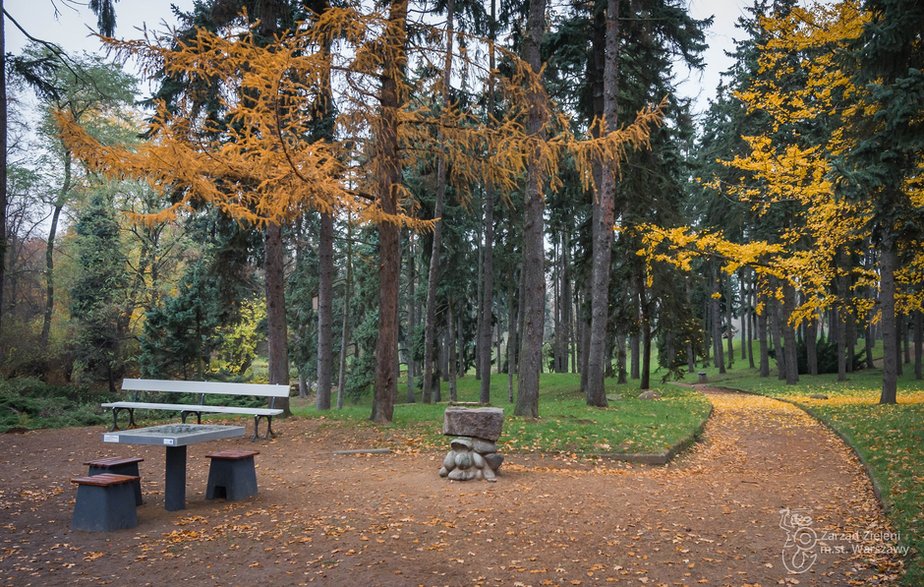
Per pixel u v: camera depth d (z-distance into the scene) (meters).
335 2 11.80
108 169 8.62
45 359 24.36
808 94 15.34
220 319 21.58
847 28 12.37
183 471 7.11
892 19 9.20
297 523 6.40
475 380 39.97
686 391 24.53
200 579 4.83
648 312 24.22
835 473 9.61
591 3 17.88
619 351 29.36
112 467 6.93
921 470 8.15
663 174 22.20
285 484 8.31
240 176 9.81
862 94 11.44
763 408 20.27
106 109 26.42
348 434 12.05
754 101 16.25
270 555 5.40
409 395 32.59
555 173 11.23
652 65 19.39
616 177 20.33
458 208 23.50
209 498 7.52
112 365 25.33
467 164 12.27
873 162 10.16
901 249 11.23
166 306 20.61
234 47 8.35
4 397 14.97
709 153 31.31
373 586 4.66
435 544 5.68
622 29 17.70
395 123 11.73
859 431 12.59
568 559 5.32
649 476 9.13
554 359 46.88
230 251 16.41
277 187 9.62
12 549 5.57
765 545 5.79
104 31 13.59
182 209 9.80
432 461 9.81
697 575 4.97
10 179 26.52
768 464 10.68
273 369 14.96
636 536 6.00
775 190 15.55
